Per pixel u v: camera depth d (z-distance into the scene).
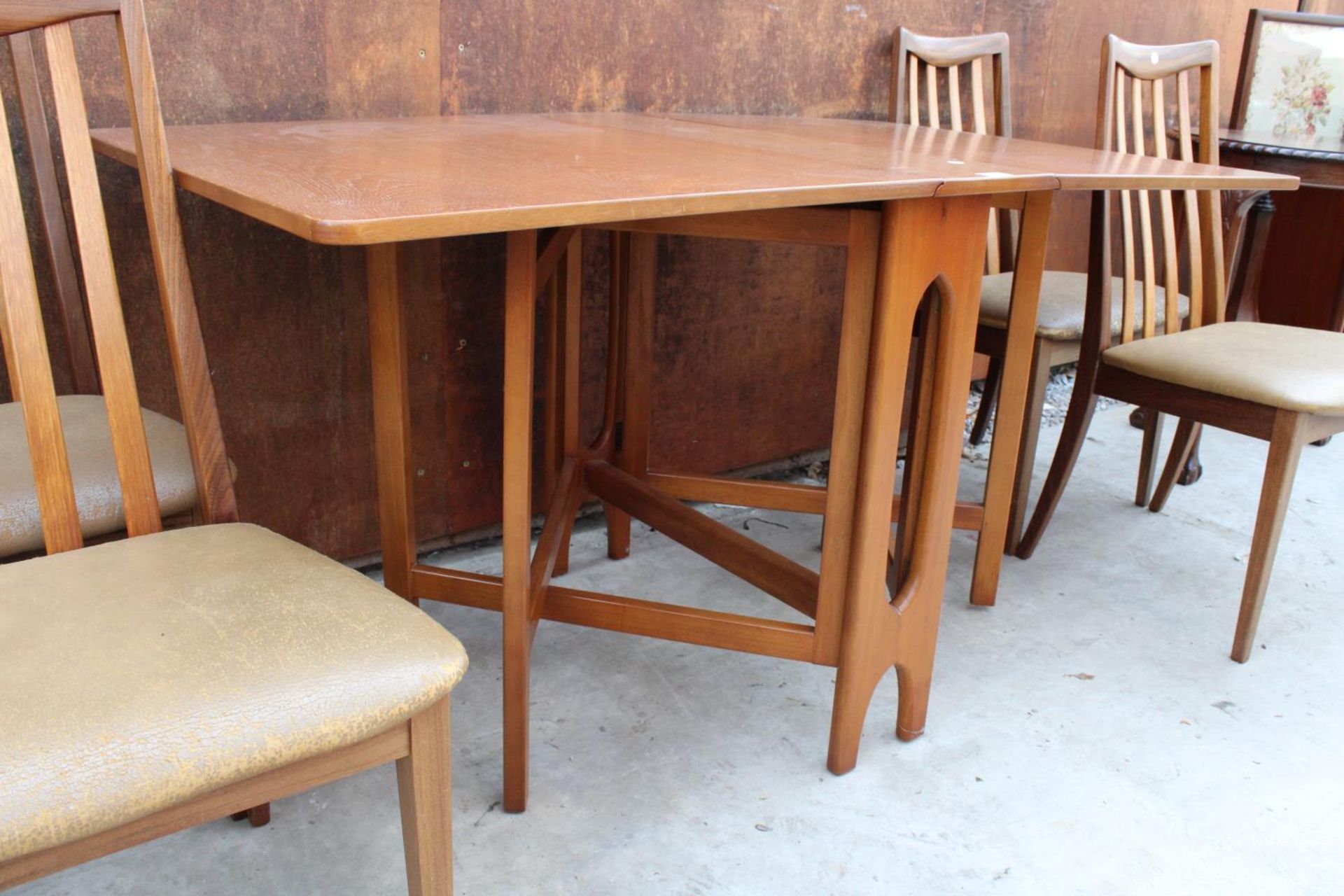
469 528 2.07
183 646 0.82
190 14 1.48
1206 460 2.78
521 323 1.16
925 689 1.53
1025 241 1.73
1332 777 1.54
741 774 1.47
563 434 1.84
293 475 1.81
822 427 2.62
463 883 1.25
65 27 0.93
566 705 1.61
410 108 1.73
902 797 1.44
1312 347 1.90
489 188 0.94
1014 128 2.79
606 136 1.50
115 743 0.72
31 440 0.95
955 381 1.37
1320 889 1.32
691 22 2.03
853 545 1.34
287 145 1.24
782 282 2.37
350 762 0.85
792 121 2.02
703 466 2.41
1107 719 1.64
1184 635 1.91
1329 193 3.35
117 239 1.53
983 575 1.94
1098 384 1.99
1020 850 1.35
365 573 1.96
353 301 1.78
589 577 2.00
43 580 0.90
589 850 1.31
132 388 1.00
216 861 1.26
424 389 1.89
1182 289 2.94
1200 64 2.22
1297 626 1.96
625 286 1.81
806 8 2.20
